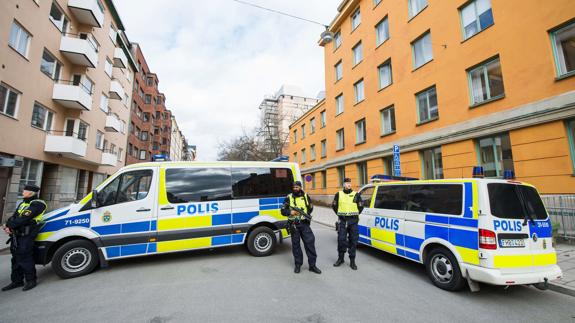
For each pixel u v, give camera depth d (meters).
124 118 27.50
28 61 12.18
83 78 17.03
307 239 5.20
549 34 7.88
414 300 3.90
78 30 16.97
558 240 7.09
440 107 11.39
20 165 11.65
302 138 29.00
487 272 3.69
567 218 7.05
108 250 5.22
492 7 9.46
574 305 3.77
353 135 17.86
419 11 12.90
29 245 4.46
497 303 3.81
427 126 12.05
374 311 3.55
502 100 8.96
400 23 14.01
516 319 3.36
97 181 20.91
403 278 4.85
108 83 21.28
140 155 36.06
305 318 3.35
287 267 5.45
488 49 9.55
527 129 8.17
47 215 5.04
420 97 12.73
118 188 5.53
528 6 8.37
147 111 37.56
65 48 14.84
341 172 19.78
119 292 4.19
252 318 3.34
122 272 5.16
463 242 4.06
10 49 11.02
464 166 10.19
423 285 4.51
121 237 5.32
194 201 5.96
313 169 25.17
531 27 8.27
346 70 19.08
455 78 10.77
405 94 13.42
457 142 10.52
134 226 5.45
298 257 5.16
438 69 11.59
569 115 7.14
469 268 3.90
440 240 4.42
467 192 4.21
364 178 16.92
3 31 10.61
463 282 4.13
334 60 20.91
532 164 7.98
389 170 14.68
